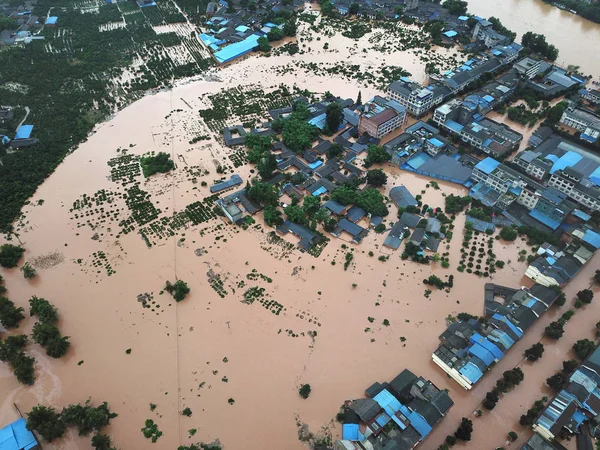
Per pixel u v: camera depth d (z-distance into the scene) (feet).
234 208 460.14
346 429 303.68
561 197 454.40
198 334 367.45
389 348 357.20
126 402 326.44
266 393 330.34
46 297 397.39
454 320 374.02
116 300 393.70
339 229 447.42
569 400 311.06
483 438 306.35
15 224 464.24
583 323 373.81
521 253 422.41
